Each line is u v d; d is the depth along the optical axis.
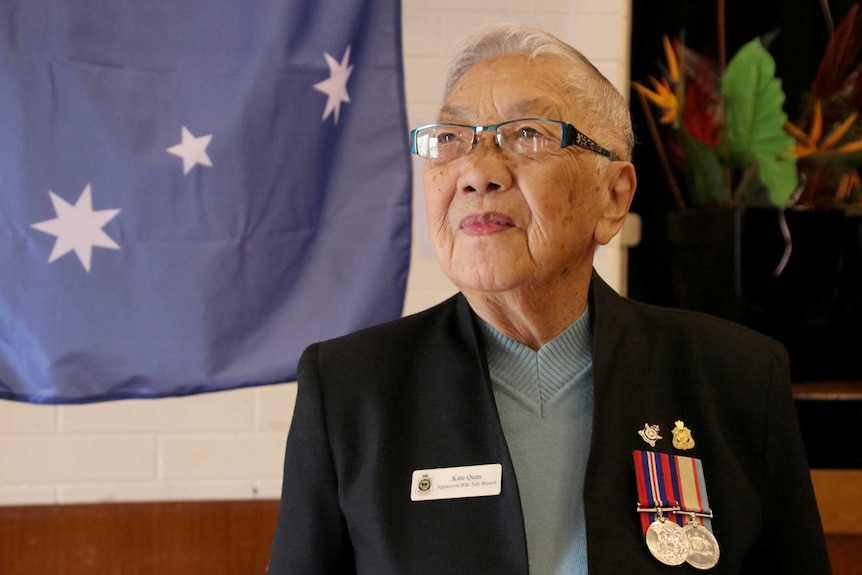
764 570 0.86
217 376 1.48
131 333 1.47
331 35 1.48
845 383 1.66
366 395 0.85
